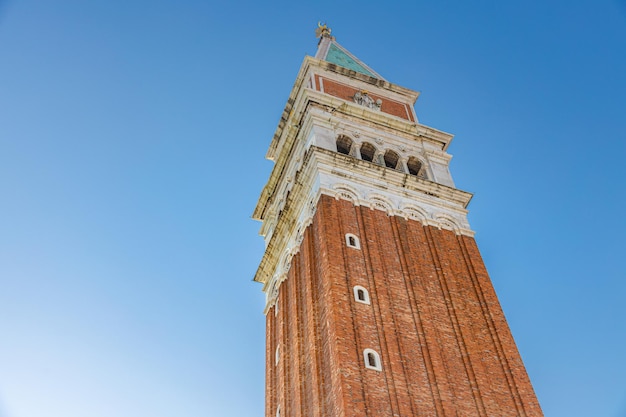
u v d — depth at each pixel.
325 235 51.31
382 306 47.25
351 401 39.78
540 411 44.00
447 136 69.00
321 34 82.69
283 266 60.53
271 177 71.12
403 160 64.06
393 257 52.28
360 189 57.53
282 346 53.66
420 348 45.38
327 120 64.50
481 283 52.84
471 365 45.56
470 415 42.25
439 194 60.62
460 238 57.38
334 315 44.91
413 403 41.31
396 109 72.75
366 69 78.31
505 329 49.34
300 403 46.28
